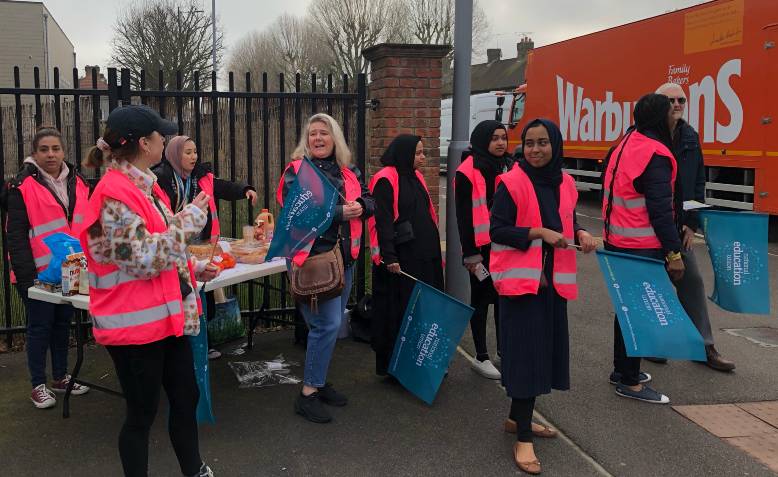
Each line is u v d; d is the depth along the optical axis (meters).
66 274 3.70
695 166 4.64
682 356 3.39
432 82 5.81
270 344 5.25
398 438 3.69
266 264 4.36
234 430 3.76
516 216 3.38
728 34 10.37
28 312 4.00
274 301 6.05
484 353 4.66
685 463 3.42
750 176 10.35
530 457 3.37
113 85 4.86
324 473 3.31
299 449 3.55
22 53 28.34
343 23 37.03
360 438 3.68
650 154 3.96
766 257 4.21
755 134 9.99
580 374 4.66
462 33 5.18
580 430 3.79
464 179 4.39
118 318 2.60
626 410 4.05
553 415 3.98
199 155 5.12
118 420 3.88
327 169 3.91
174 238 2.57
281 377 4.55
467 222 4.42
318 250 3.79
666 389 4.39
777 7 9.47
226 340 4.96
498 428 3.83
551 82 15.94
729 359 4.96
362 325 5.32
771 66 9.66
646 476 3.29
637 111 4.12
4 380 4.46
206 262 3.03
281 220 3.62
